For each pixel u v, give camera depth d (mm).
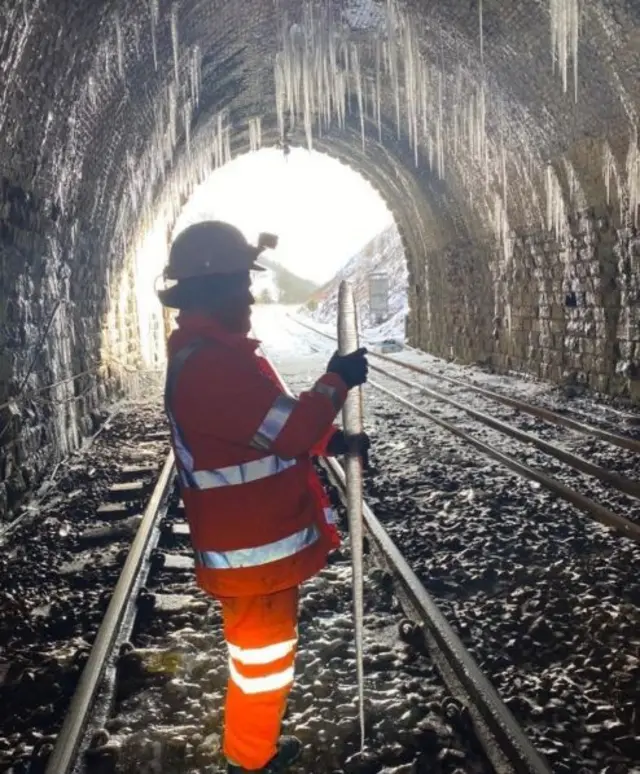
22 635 4934
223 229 2627
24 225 8102
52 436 9320
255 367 2549
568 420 11453
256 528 2588
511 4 10078
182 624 4938
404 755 3467
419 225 24016
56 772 3166
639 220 11375
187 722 3783
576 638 4660
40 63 6898
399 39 12734
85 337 11977
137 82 10469
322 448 2990
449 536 6551
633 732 3695
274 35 13031
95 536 6922
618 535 6516
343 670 4246
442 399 14492
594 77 10320
